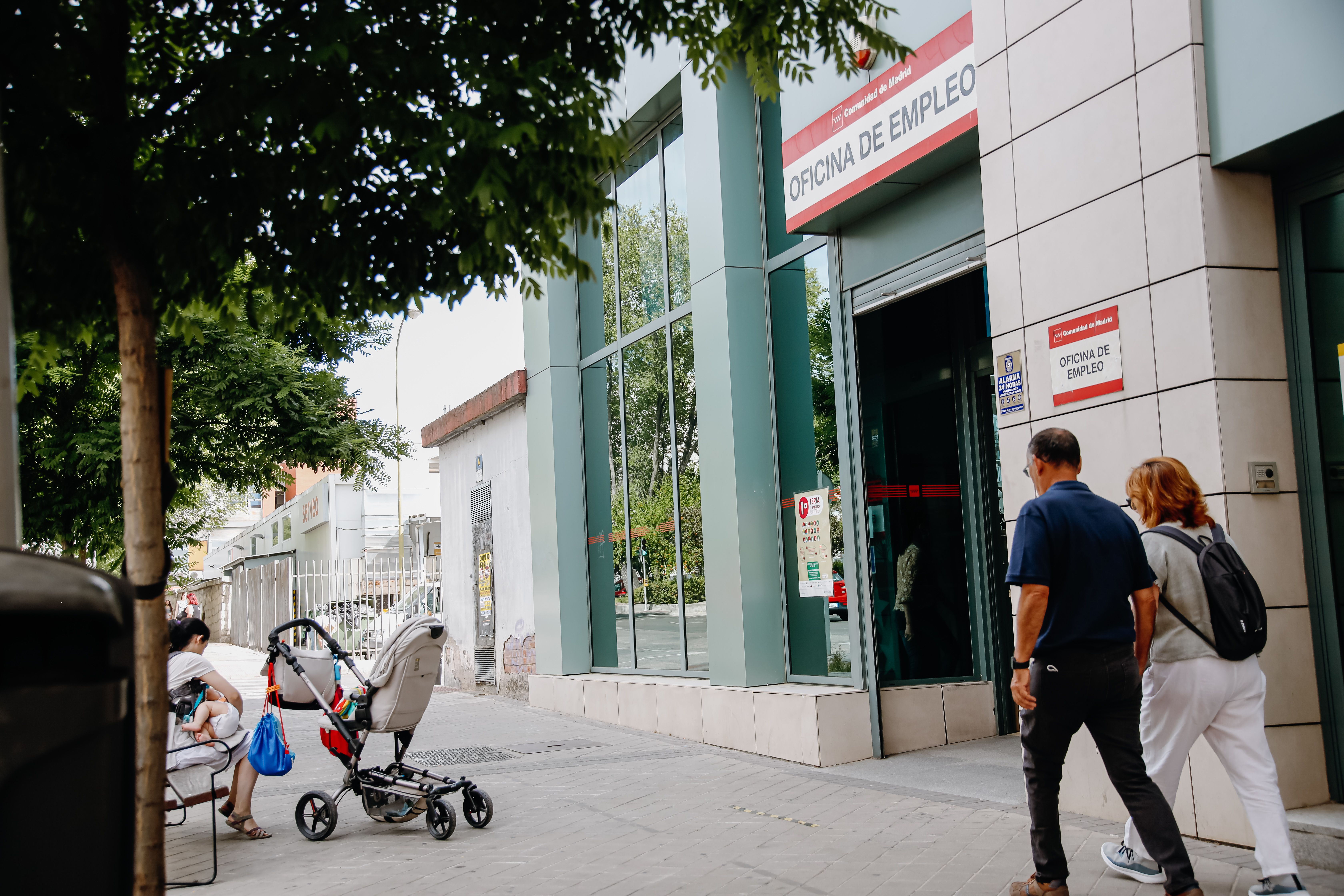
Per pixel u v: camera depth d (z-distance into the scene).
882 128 7.71
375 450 14.16
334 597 20.86
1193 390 5.38
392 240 4.18
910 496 8.87
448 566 18.38
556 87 3.75
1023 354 6.50
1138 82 5.71
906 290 8.04
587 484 13.67
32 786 1.15
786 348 9.71
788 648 9.67
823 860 5.48
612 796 7.62
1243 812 5.07
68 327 4.18
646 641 12.05
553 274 4.20
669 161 11.63
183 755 6.27
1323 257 5.28
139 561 3.24
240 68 3.46
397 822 6.96
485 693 16.41
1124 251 5.80
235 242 3.90
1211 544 4.37
